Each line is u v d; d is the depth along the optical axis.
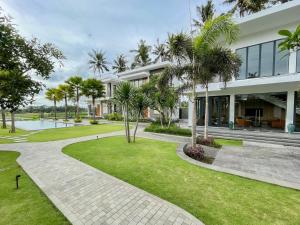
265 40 10.86
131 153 6.97
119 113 26.45
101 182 4.21
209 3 20.31
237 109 12.86
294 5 8.43
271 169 5.29
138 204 3.22
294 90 10.11
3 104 6.78
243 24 10.19
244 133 10.24
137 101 9.38
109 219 2.79
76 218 2.82
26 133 13.80
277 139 8.82
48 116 41.50
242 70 11.84
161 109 14.61
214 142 8.57
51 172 4.90
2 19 5.70
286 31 2.31
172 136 11.27
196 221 2.70
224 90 12.42
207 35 6.93
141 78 24.70
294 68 9.86
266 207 3.07
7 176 4.71
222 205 3.15
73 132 14.09
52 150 7.61
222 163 5.92
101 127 17.91
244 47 11.70
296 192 3.63
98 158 6.29
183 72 7.73
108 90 31.47
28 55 6.82
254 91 11.80
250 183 4.09
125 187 3.93
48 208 3.14
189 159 6.03
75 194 3.62
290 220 2.71
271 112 12.00
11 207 3.18
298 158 6.43
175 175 4.63
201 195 3.54
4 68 6.45
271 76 10.04
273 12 9.03
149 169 5.11
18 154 6.93
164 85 8.89
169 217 2.81
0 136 12.23
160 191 3.75
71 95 29.73
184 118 23.64
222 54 7.34
